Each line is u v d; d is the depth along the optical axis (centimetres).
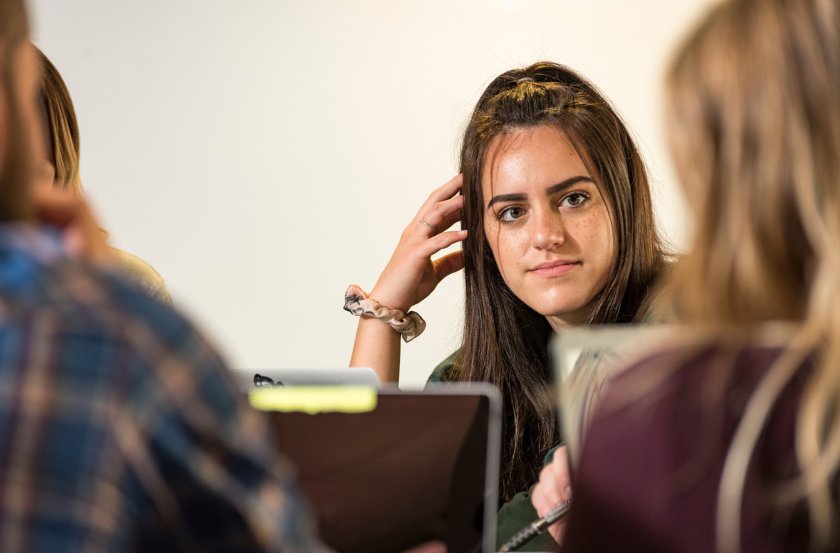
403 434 152
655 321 204
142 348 85
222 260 451
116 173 452
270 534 88
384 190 445
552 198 244
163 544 86
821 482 93
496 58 435
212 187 450
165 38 450
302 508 93
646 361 106
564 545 108
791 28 102
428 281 290
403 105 442
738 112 103
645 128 421
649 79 423
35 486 80
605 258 245
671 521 99
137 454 83
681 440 100
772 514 95
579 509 106
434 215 281
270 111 448
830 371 95
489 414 152
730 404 98
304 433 153
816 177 99
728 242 103
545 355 258
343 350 448
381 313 282
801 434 95
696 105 106
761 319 102
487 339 261
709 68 105
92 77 451
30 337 82
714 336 103
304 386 155
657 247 252
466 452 152
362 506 151
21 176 95
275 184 448
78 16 451
